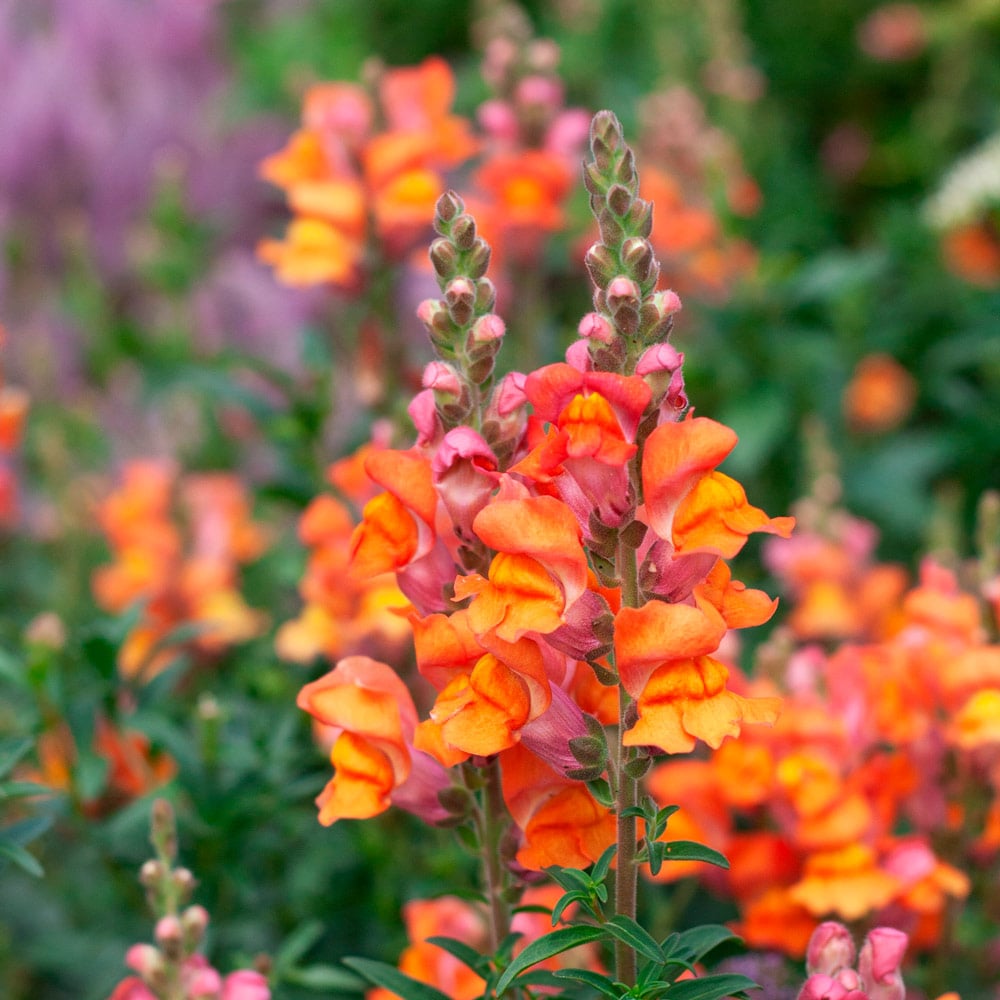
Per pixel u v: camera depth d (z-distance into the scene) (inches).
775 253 98.0
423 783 52.7
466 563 51.8
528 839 51.9
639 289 50.3
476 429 51.8
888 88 167.9
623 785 50.8
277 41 142.2
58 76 132.7
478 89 129.2
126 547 76.2
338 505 62.4
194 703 71.7
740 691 58.4
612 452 49.4
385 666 52.7
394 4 167.8
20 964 64.3
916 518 87.6
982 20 142.5
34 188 130.5
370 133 70.6
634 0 140.9
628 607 50.1
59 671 62.4
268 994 53.6
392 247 68.9
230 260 120.6
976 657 56.4
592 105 131.3
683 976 54.1
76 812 59.9
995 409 95.5
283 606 76.9
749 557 82.0
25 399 63.8
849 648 57.9
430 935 56.5
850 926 57.1
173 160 134.6
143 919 61.4
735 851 57.6
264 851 62.5
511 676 50.6
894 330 94.8
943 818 57.7
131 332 96.3
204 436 98.0
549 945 50.4
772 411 81.8
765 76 165.0
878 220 127.6
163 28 139.8
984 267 114.9
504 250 76.5
